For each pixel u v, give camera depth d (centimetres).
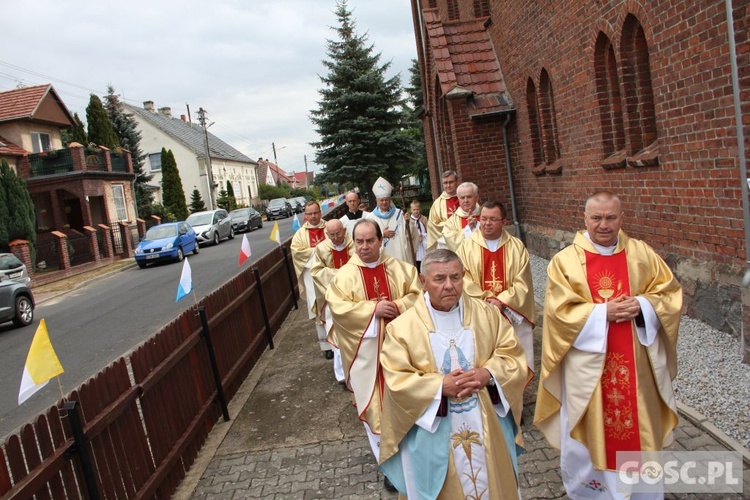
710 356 517
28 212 2091
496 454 288
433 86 1520
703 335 565
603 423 326
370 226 452
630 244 343
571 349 339
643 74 698
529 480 388
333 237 676
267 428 534
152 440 421
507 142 1212
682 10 564
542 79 1021
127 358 870
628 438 323
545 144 1046
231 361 646
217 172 5688
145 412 419
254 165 7038
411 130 3491
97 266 2408
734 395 443
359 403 426
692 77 565
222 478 448
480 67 1255
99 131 3419
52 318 1373
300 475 437
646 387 323
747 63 466
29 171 2636
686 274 617
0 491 273
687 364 511
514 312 493
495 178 1224
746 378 465
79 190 2650
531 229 1165
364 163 2927
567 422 346
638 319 324
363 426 509
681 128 596
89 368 869
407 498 304
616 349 326
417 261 916
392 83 2934
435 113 1566
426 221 929
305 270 789
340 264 687
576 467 345
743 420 407
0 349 1102
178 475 451
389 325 311
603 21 736
